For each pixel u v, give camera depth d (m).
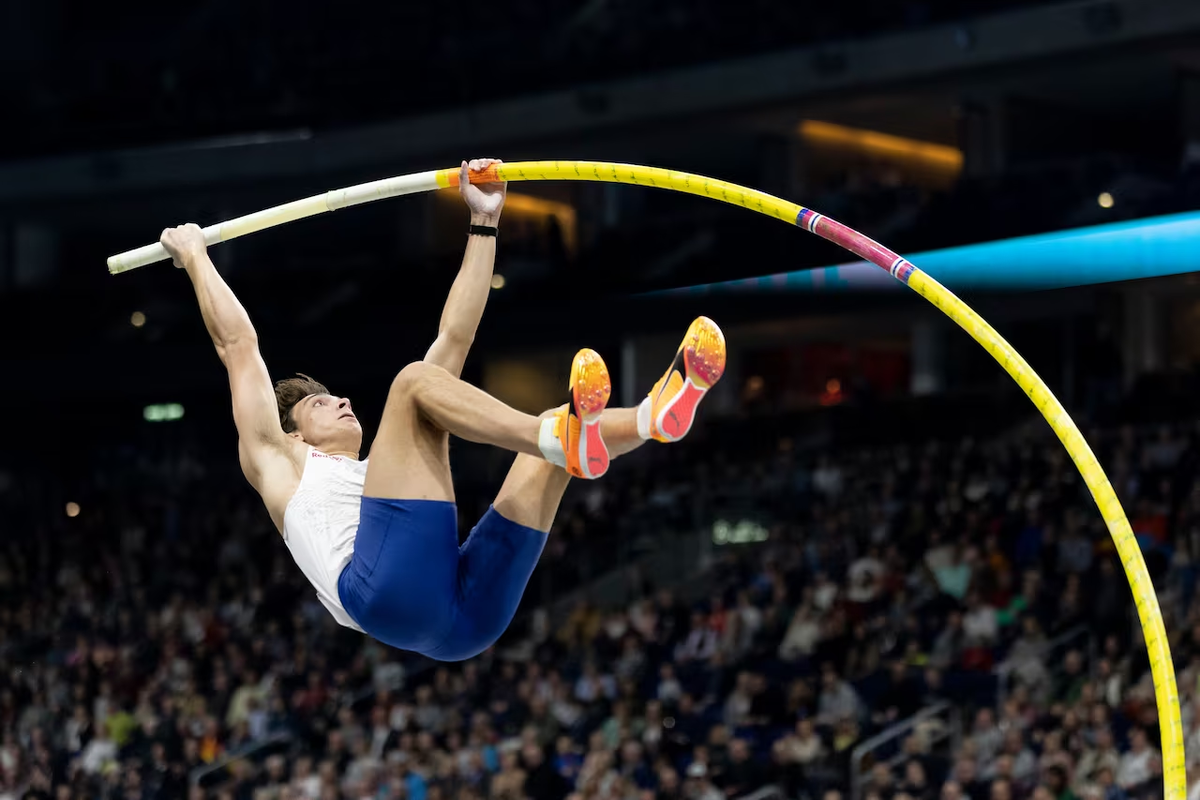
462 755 24.56
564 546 32.16
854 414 34.94
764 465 33.62
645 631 27.39
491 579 7.72
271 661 30.62
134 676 31.19
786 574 27.14
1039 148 33.09
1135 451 27.17
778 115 34.03
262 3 42.69
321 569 7.93
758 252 33.12
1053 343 33.69
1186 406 28.97
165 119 40.72
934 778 20.22
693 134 35.59
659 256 34.81
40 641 34.59
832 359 39.12
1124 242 27.61
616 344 40.31
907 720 21.62
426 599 7.53
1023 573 24.53
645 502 33.47
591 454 6.94
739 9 34.62
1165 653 6.92
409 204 41.16
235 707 28.53
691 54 34.84
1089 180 28.39
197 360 40.69
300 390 8.88
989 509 27.36
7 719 31.08
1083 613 22.62
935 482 29.28
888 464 31.28
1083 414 31.67
